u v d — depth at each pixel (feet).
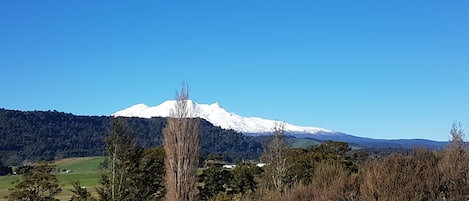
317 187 69.92
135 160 137.69
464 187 53.83
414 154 58.54
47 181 133.59
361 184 57.52
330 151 200.13
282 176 127.85
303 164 147.23
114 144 136.15
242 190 175.22
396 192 51.72
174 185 104.37
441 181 54.03
